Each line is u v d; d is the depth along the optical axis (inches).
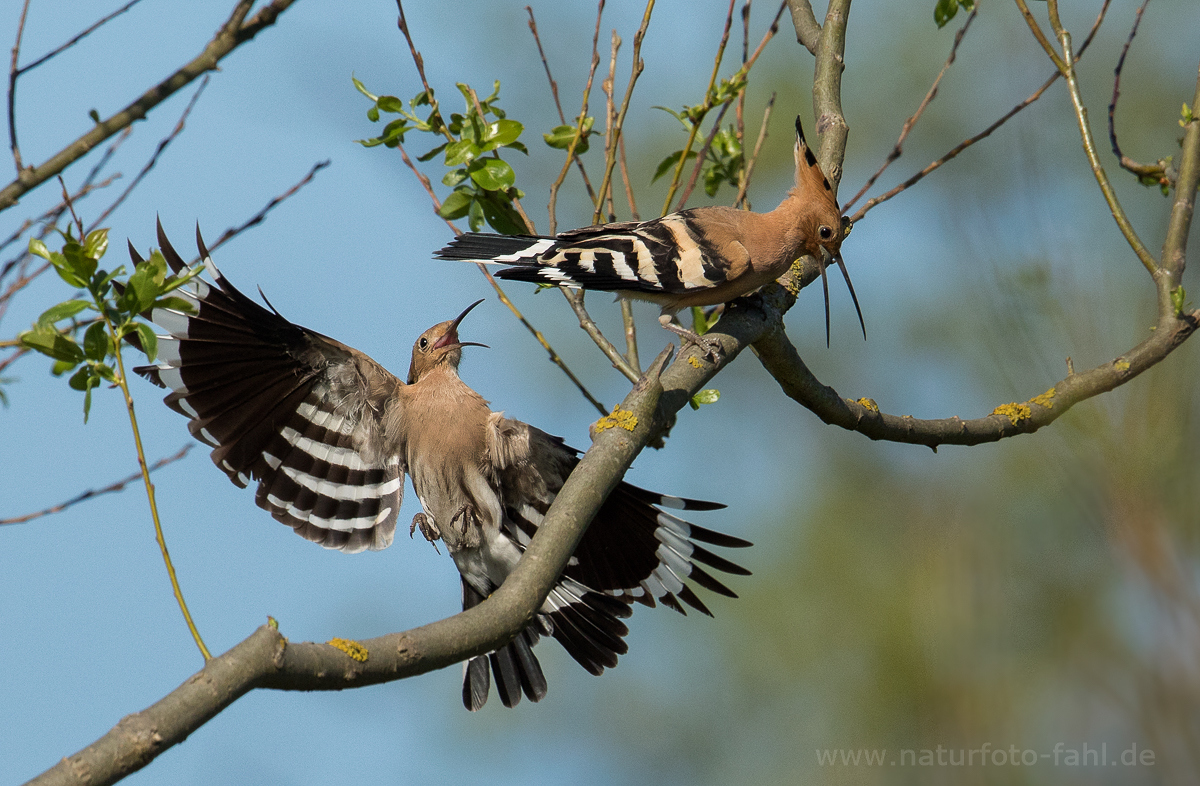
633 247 384.8
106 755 201.6
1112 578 177.5
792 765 543.5
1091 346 219.1
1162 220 664.4
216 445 364.2
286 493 378.0
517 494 397.4
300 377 379.6
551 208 418.6
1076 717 177.6
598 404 414.0
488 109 429.4
